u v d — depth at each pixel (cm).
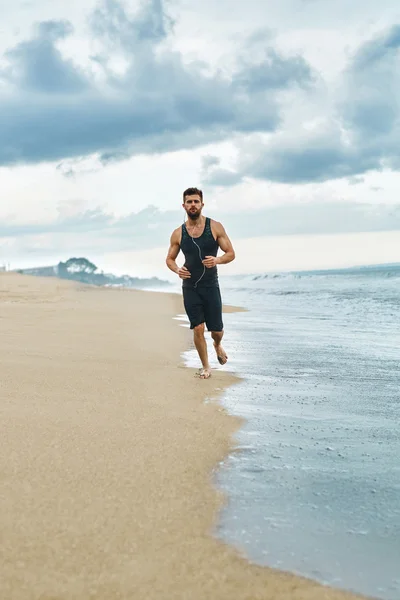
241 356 660
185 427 343
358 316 1179
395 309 1313
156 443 310
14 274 2925
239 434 334
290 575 182
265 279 4275
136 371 522
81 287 2414
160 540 202
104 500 234
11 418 343
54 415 354
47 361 548
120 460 281
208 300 545
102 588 171
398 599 171
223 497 241
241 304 1672
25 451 288
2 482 248
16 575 177
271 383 492
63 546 195
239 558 192
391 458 294
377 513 227
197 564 187
